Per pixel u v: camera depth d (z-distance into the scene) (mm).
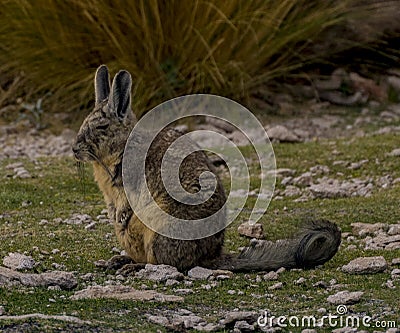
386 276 9547
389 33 19656
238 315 8039
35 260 10195
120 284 9242
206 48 18031
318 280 9438
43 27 18234
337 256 10336
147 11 17812
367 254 10406
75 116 18547
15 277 9078
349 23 19500
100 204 13188
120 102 9789
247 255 9781
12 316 7938
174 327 7797
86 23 18062
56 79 18578
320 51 19609
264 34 18406
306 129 18000
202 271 9453
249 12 18078
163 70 18047
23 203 13180
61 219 12188
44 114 18734
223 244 10297
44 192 13797
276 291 9094
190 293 8992
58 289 8977
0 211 12750
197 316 8250
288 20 18672
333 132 17828
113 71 17891
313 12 18828
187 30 17984
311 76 19844
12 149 16906
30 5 18047
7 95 18859
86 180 14508
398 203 12680
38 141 17609
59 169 15242
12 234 11367
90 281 9422
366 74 20203
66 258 10305
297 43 19406
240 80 18312
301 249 9750
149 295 8742
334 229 9844
